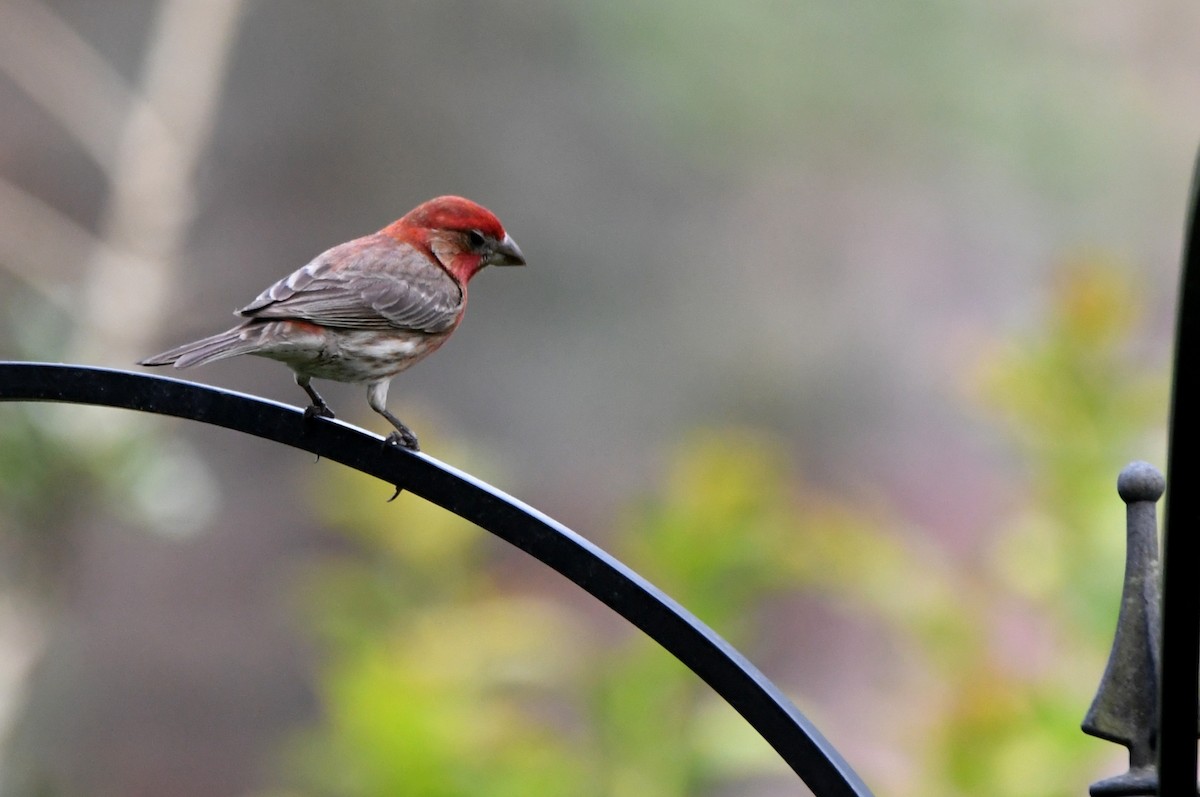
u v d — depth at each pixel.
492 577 8.42
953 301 19.19
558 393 19.02
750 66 17.91
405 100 18.39
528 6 18.30
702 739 7.03
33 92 13.25
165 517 10.46
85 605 15.32
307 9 18.05
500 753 7.02
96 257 12.55
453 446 8.23
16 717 11.46
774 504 7.62
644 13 17.98
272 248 17.80
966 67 17.80
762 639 9.05
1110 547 7.03
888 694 8.30
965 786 6.68
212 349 5.37
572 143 18.75
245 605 16.69
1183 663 2.95
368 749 6.91
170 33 13.10
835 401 19.39
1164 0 17.73
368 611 7.85
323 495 8.57
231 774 16.03
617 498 18.75
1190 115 17.92
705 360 19.38
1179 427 2.92
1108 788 3.09
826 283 19.31
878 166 18.53
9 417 9.91
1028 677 6.97
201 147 13.18
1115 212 18.09
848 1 17.78
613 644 8.09
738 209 19.17
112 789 15.55
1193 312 2.90
